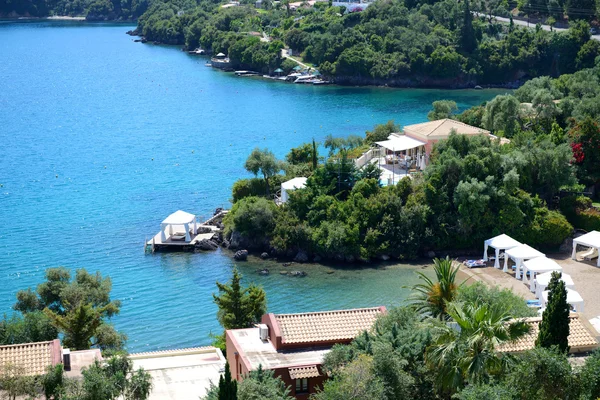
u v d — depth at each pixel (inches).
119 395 2096.5
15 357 2194.9
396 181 4655.5
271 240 4271.7
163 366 2632.9
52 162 6058.1
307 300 3636.8
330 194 4485.7
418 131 5000.0
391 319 2373.3
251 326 2977.4
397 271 4030.5
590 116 5093.5
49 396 2073.1
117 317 3457.2
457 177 4367.6
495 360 2006.6
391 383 2015.3
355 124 7362.2
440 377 2031.3
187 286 3804.1
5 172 5777.6
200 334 3297.2
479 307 2091.5
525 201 4313.5
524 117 5374.0
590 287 3708.2
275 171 4766.2
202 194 5206.7
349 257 4158.5
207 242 4325.8
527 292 3654.0
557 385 1911.9
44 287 3129.9
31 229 4552.2
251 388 1975.9
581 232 4360.2
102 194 5221.5
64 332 2731.3
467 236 4247.0
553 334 2096.5
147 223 4658.0
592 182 4694.9
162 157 6200.8
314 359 2287.2
